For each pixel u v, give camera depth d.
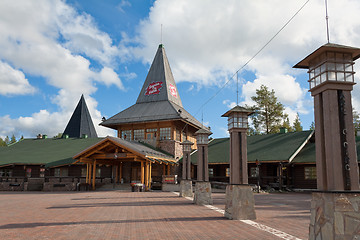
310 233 5.40
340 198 4.86
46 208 12.34
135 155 25.14
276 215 10.30
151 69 41.69
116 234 7.01
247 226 8.02
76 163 29.38
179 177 33.53
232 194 9.51
